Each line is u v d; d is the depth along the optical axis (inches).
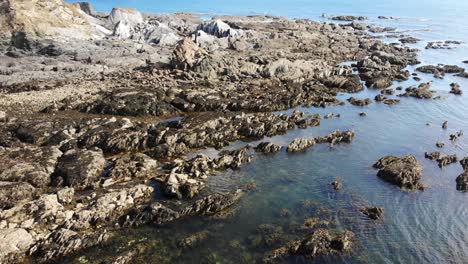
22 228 1428.4
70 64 3361.2
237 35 4827.8
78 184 1764.3
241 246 1471.5
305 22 6407.5
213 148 2230.6
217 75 3346.5
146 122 2511.1
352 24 6589.6
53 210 1526.8
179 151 2139.5
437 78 3725.4
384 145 2337.6
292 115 2637.8
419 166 2031.3
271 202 1750.7
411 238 1541.6
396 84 3538.4
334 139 2342.5
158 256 1408.7
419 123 2679.6
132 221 1567.4
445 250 1483.8
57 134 2129.7
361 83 3462.1
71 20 4197.8
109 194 1658.5
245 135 2397.9
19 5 3725.4
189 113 2684.5
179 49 3538.4
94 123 2284.7
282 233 1546.5
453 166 2105.1
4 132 2146.9
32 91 2805.1
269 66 3449.8
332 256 1432.1
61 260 1380.4
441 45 5226.4
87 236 1453.0
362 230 1574.8
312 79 3494.1
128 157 1983.3
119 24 4525.1
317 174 1998.0
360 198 1795.0
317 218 1641.2
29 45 3607.3
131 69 3442.4
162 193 1772.9
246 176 1962.4
